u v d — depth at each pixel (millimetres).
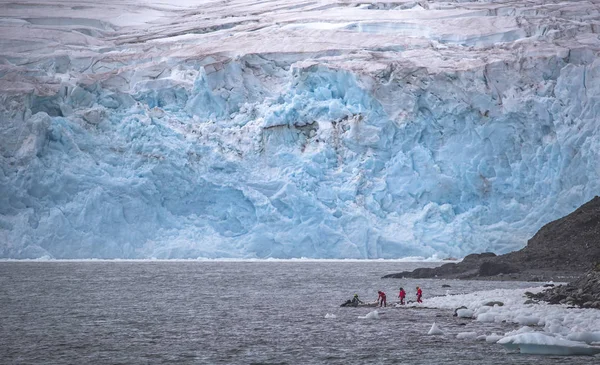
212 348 54094
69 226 146875
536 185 154250
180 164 152500
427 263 151500
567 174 151875
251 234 154250
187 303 83062
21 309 77250
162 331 61812
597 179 149500
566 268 108000
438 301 77312
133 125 154250
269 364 48812
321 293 93625
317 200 155000
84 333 60938
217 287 101875
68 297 89375
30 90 154375
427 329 60312
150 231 150750
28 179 146125
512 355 49469
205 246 151750
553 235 118375
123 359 50594
